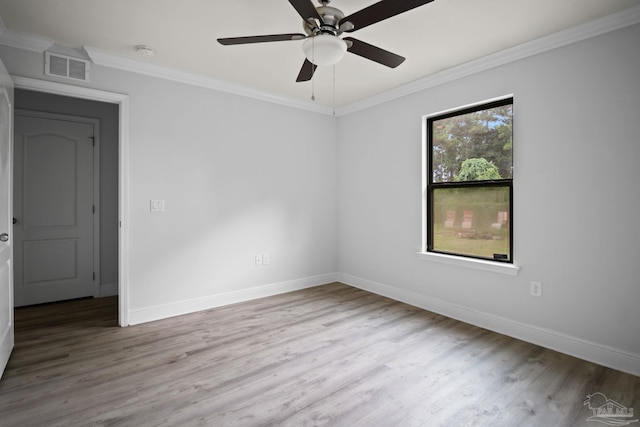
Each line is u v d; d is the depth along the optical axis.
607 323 2.20
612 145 2.16
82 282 3.77
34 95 3.47
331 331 2.79
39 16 2.19
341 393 1.91
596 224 2.24
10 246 2.30
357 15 1.70
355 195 4.16
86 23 2.28
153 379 2.05
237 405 1.80
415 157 3.42
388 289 3.75
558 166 2.41
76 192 3.72
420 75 3.18
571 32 2.28
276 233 3.87
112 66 2.80
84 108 3.75
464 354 2.38
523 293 2.62
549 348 2.46
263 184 3.75
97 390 1.92
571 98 2.33
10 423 1.64
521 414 1.73
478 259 2.96
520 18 2.17
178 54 2.76
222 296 3.46
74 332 2.76
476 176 3.00
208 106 3.34
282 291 3.93
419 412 1.74
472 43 2.52
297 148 4.04
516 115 2.63
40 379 2.03
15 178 3.38
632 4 2.00
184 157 3.20
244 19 2.23
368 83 3.40
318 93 3.74
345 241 4.33
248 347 2.49
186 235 3.23
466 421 1.67
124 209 2.88
